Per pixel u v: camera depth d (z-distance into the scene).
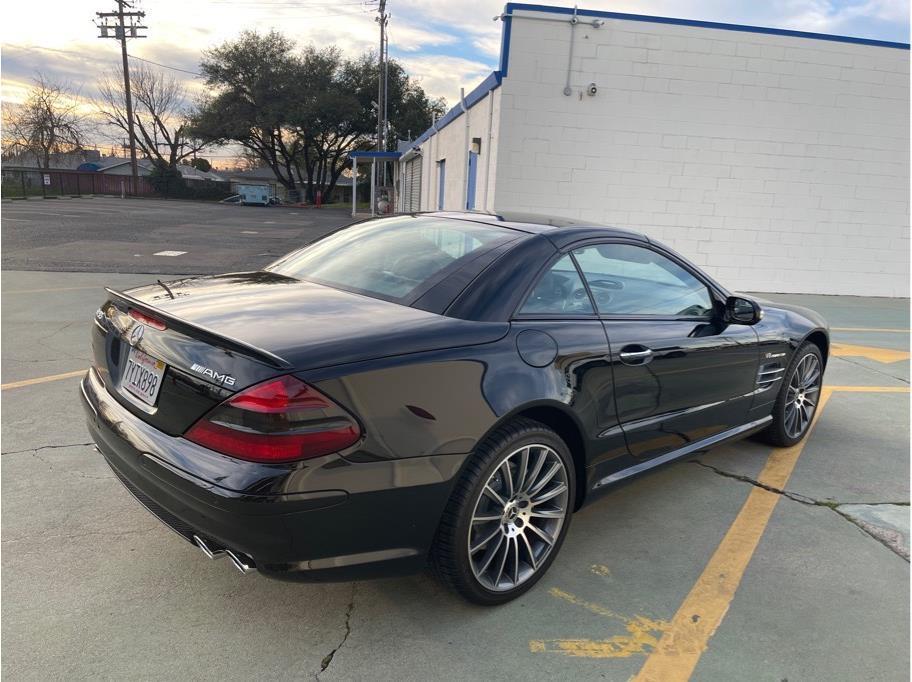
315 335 2.13
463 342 2.30
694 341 3.23
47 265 10.66
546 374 2.48
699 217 10.81
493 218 3.17
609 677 2.17
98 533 2.84
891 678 2.23
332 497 1.97
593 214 10.55
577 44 9.98
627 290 3.07
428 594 2.57
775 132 10.66
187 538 2.17
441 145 16.94
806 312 4.48
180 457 2.02
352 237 3.30
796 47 10.39
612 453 2.89
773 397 4.07
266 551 1.96
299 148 57.88
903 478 3.92
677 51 10.17
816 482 3.82
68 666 2.07
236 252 14.13
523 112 10.11
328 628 2.33
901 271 11.57
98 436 2.47
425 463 2.12
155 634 2.24
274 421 1.89
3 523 2.88
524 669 2.18
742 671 2.23
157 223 22.23
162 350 2.18
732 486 3.73
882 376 6.35
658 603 2.59
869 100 10.77
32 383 4.76
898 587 2.78
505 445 2.35
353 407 1.99
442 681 2.11
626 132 10.34
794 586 2.75
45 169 53.78
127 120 54.22
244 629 2.30
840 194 11.07
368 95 51.62
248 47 50.25
